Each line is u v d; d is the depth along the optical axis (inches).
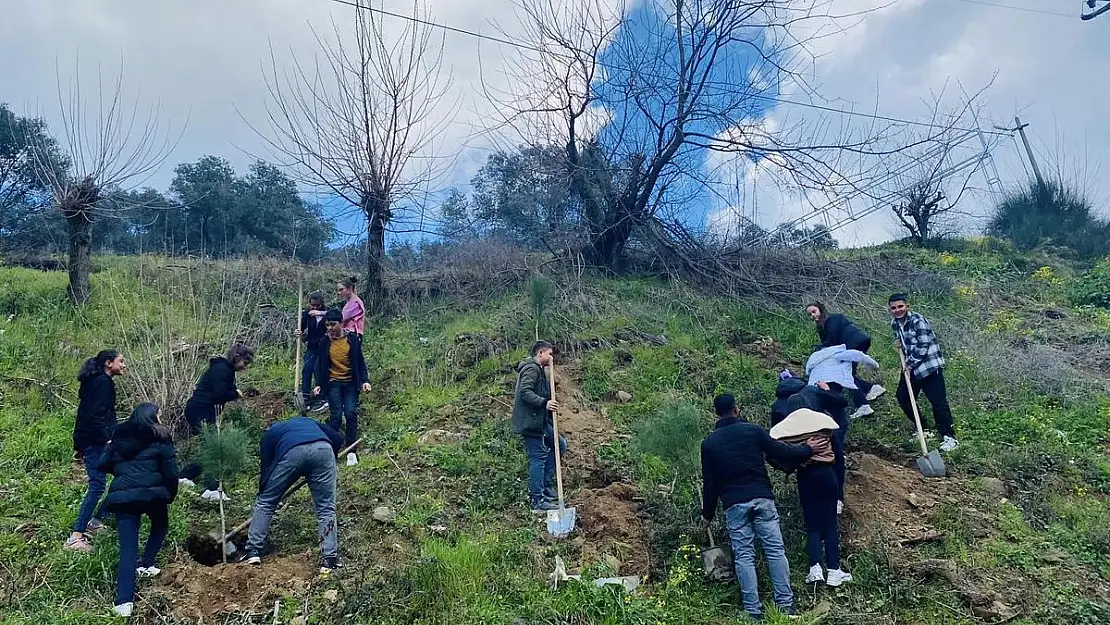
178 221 815.7
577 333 450.6
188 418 304.0
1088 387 392.8
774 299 508.4
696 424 273.0
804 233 552.1
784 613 218.8
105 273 513.7
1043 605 226.7
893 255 663.1
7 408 350.3
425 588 223.0
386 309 514.9
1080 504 284.5
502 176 577.6
